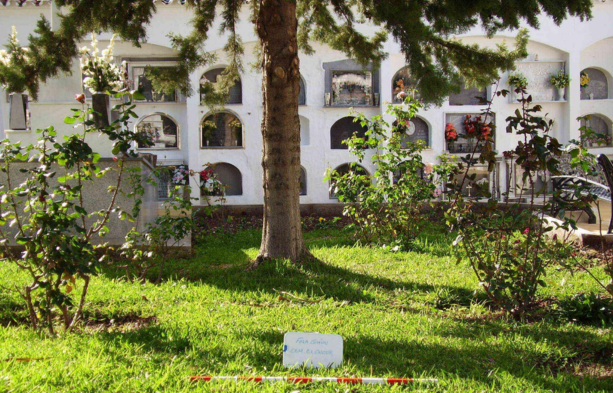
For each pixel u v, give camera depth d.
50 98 8.45
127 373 2.79
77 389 2.55
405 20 5.46
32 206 3.35
